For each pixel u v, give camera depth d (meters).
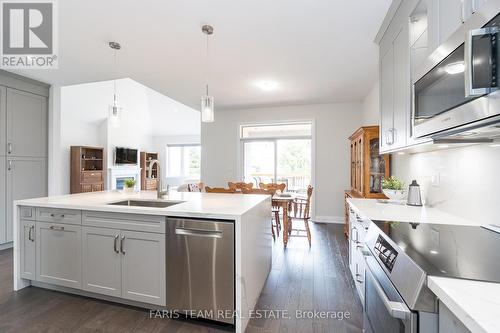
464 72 0.87
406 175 2.72
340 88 4.19
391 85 2.12
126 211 1.90
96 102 6.75
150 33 2.44
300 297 2.21
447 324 0.74
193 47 2.74
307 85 4.04
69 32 2.43
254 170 5.80
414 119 1.39
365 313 1.49
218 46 2.72
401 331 0.89
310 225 4.85
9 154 3.46
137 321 1.87
